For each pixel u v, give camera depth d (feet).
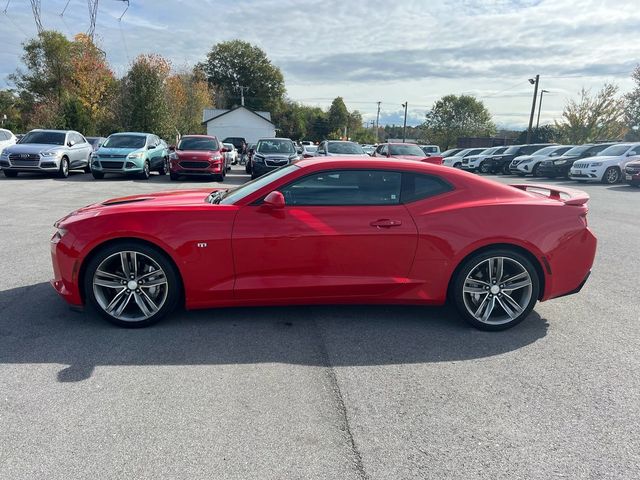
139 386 10.04
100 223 12.59
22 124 153.69
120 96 105.29
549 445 8.36
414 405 9.57
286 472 7.55
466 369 11.14
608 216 34.60
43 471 7.45
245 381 10.36
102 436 8.35
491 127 254.06
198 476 7.42
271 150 57.82
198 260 12.61
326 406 9.46
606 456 8.09
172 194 15.94
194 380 10.35
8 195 38.70
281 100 289.74
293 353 11.78
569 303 15.83
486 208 13.14
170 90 117.50
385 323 13.85
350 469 7.66
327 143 59.31
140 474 7.44
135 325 13.02
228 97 269.85
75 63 132.87
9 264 18.85
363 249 12.86
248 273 12.83
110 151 52.70
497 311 13.84
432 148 120.06
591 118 138.51
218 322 13.61
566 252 13.29
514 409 9.48
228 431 8.57
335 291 13.03
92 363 11.01
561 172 71.67
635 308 15.37
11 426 8.58
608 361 11.63
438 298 13.34
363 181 13.30
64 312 14.10
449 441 8.43
